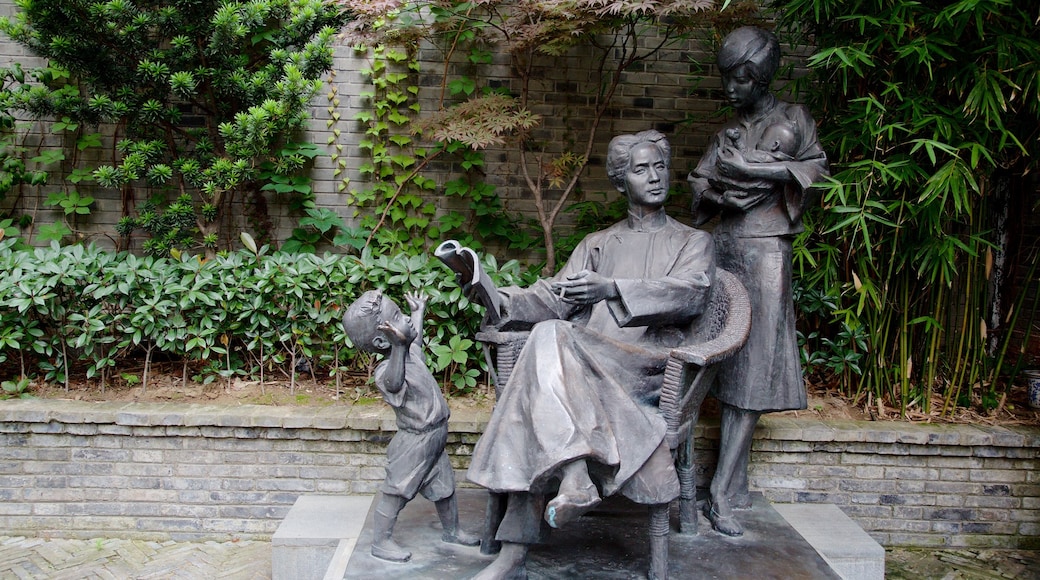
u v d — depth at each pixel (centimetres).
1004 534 379
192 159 449
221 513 378
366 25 418
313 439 372
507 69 482
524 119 417
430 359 394
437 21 446
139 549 366
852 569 324
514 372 256
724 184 323
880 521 379
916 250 384
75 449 372
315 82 427
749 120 335
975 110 340
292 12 435
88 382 413
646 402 280
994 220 450
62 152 471
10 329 385
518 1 405
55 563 349
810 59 340
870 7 349
